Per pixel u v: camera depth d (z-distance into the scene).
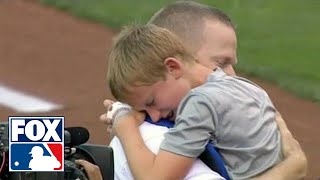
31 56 30.39
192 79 7.44
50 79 26.81
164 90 7.33
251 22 37.94
